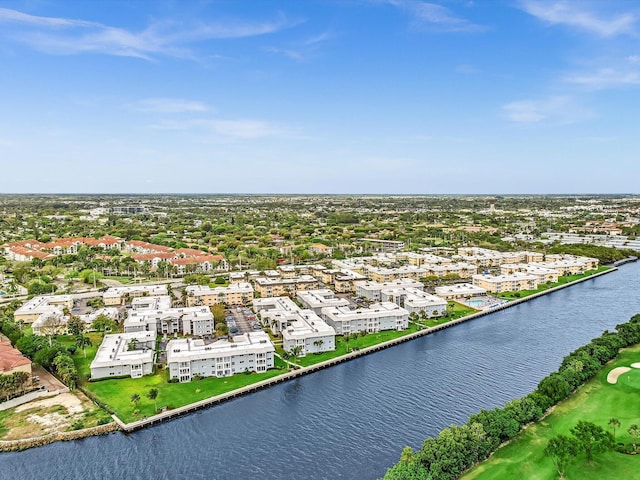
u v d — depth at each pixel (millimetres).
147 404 198750
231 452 171000
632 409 186000
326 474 158500
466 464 151125
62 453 169375
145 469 161750
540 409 179125
